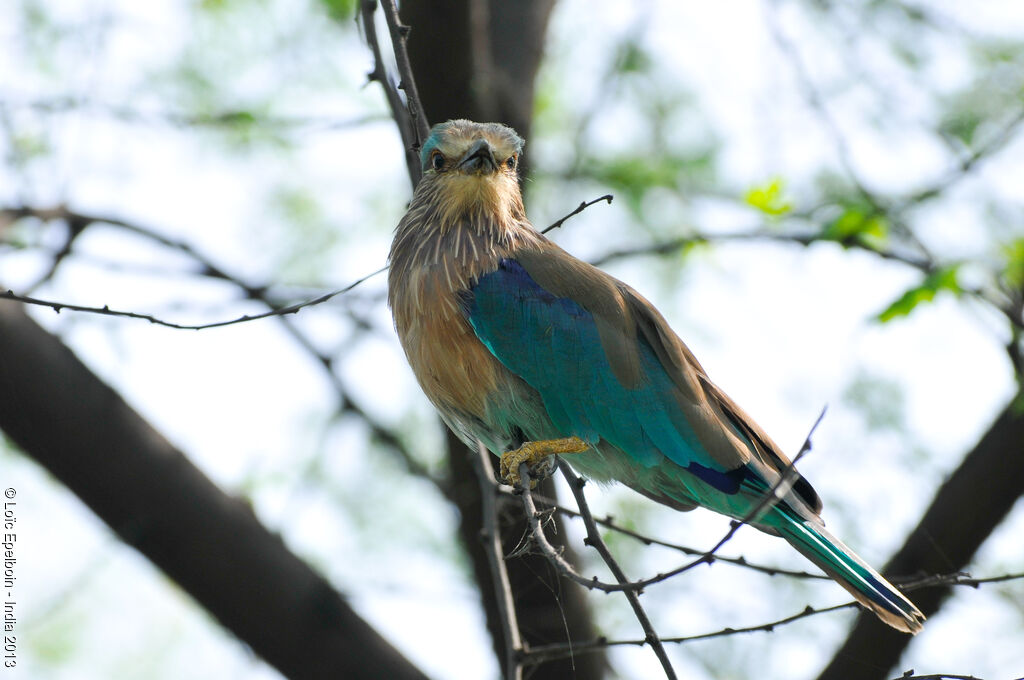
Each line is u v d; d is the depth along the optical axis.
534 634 12.51
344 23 15.36
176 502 11.09
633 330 10.25
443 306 10.05
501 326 9.97
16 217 12.68
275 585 11.44
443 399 10.26
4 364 10.35
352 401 13.97
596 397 9.92
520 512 11.76
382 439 13.84
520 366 9.93
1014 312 12.29
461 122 10.80
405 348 10.38
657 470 10.17
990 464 12.12
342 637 11.67
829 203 14.96
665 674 8.12
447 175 10.44
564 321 10.02
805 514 9.66
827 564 9.45
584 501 8.69
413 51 12.48
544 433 10.25
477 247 10.30
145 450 11.01
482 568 12.63
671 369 10.14
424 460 14.81
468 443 10.41
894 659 12.20
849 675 12.27
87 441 10.75
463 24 12.16
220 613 11.48
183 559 11.19
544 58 14.69
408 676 11.80
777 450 10.41
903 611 9.18
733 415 10.42
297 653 11.59
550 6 14.74
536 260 10.34
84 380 10.80
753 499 9.85
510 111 13.76
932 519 12.37
